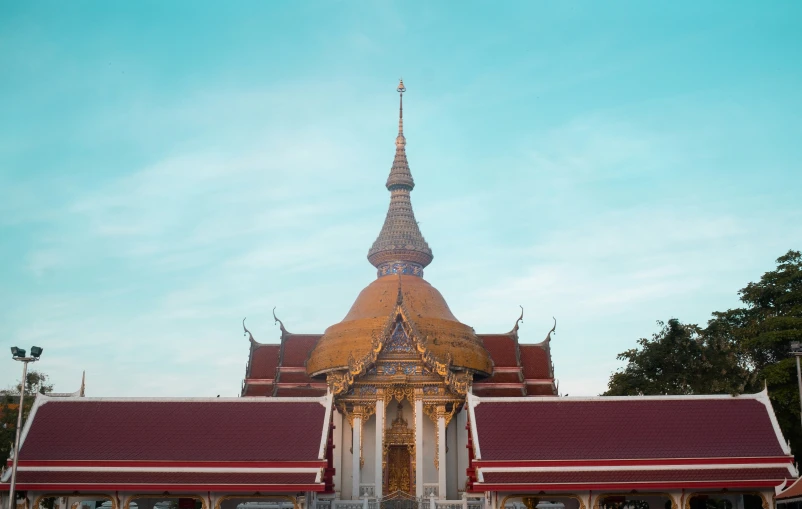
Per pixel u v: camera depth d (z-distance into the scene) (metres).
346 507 50.25
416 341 56.44
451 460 57.94
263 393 67.38
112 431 47.06
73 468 45.06
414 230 71.50
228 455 45.72
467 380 57.81
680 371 62.28
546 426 47.03
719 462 44.66
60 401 48.62
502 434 46.59
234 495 45.12
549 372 69.12
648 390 61.62
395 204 72.81
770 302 67.50
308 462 45.28
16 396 73.62
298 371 67.06
